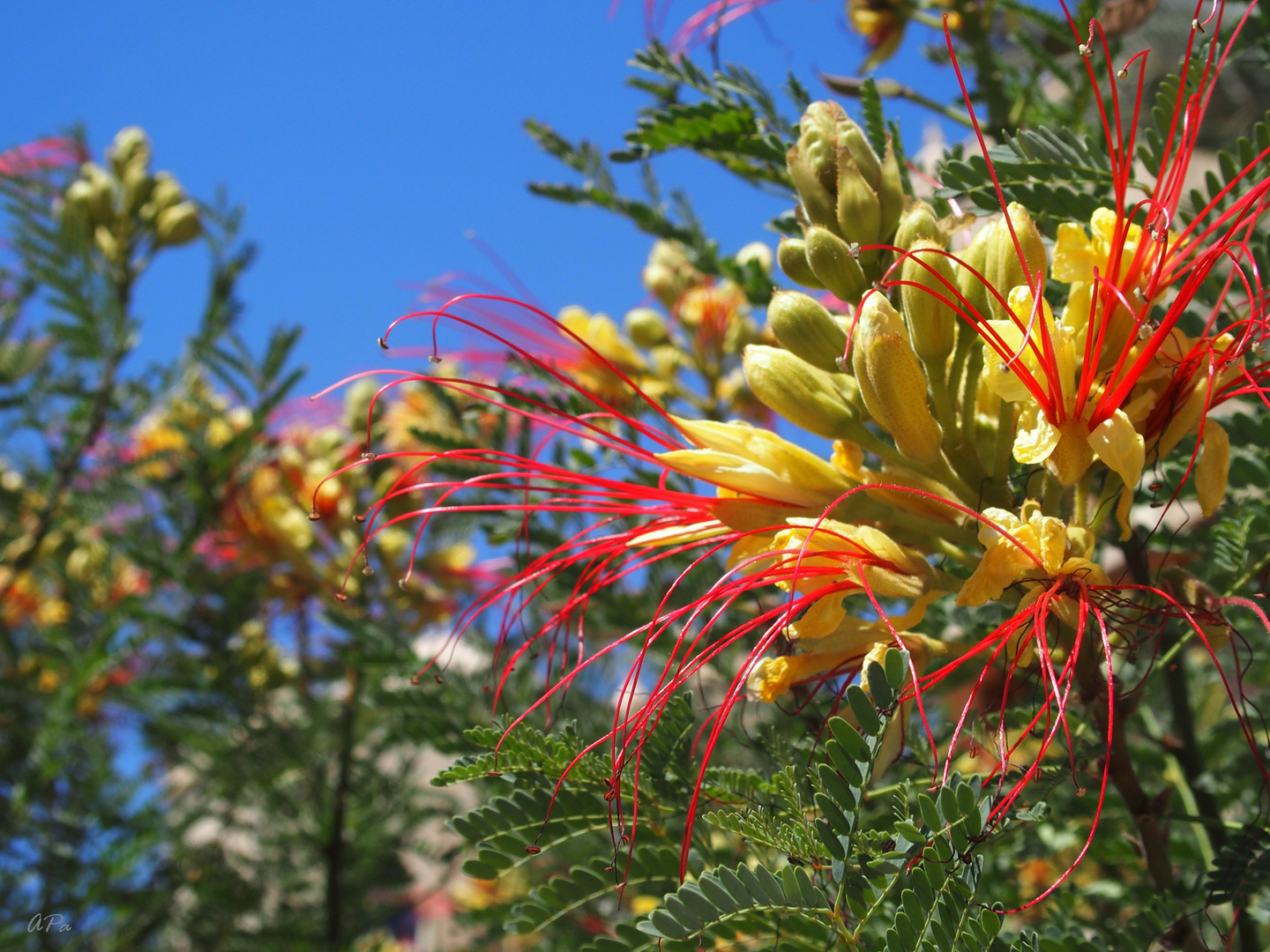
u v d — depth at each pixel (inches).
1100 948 11.9
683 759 12.6
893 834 11.4
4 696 27.3
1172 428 12.1
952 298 12.4
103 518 27.5
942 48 21.0
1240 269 12.2
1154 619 12.3
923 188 15.7
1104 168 13.2
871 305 12.0
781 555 12.1
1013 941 11.6
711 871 11.3
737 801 12.4
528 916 12.2
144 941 26.0
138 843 25.3
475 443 17.1
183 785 28.1
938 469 12.5
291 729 24.8
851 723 12.4
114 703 28.4
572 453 16.8
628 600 16.2
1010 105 18.8
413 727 15.3
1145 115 17.1
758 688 12.4
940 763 13.7
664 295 22.4
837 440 12.7
